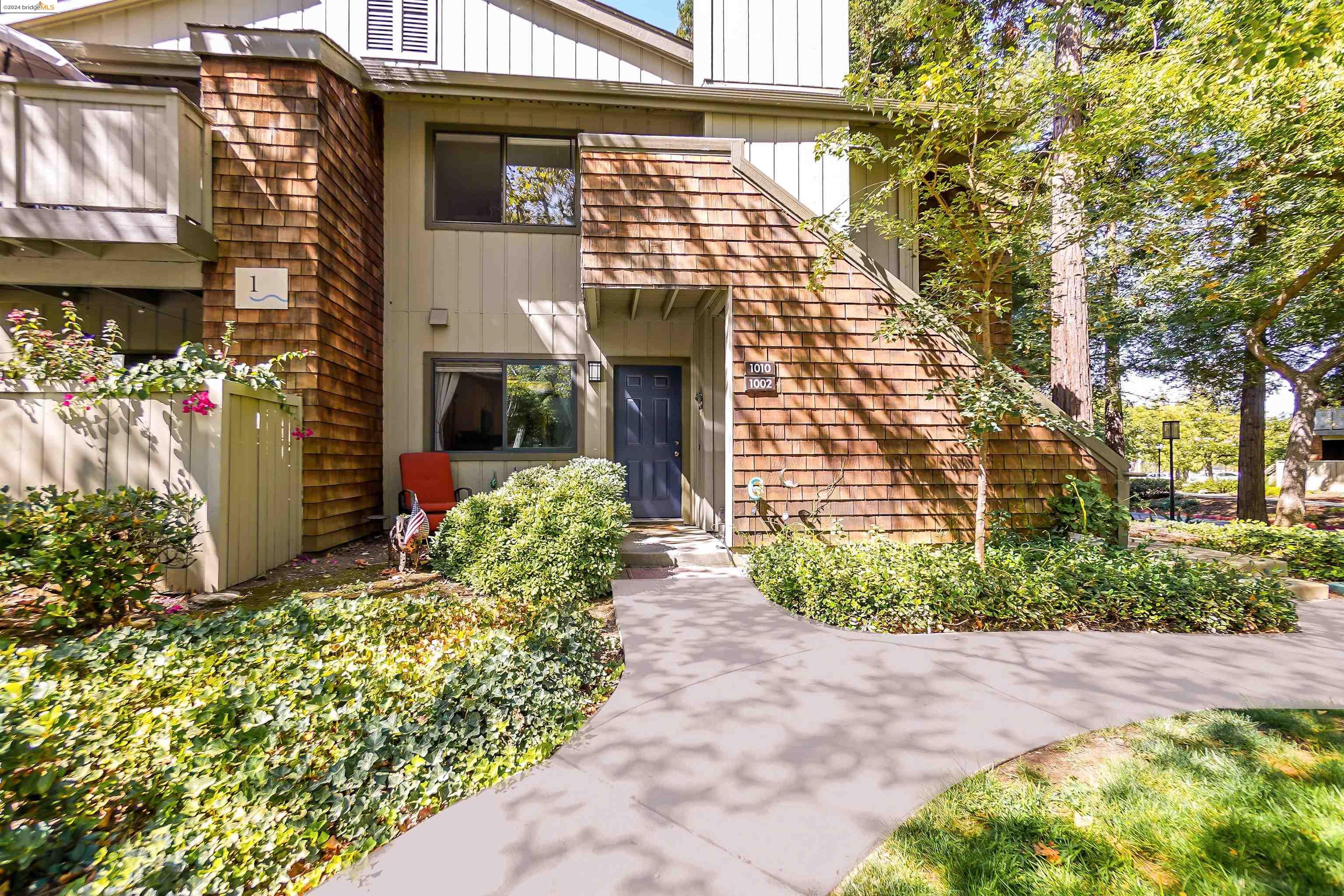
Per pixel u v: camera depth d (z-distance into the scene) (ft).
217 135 17.48
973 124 14.03
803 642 10.76
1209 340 32.65
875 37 37.19
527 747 6.96
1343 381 35.24
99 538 10.90
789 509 17.70
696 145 17.65
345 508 19.57
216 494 13.30
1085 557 14.15
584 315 23.45
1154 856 5.29
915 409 18.12
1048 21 14.40
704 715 7.86
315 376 17.67
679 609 12.75
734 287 17.72
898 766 6.66
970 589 12.09
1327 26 12.89
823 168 22.36
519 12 24.39
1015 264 16.30
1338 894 4.84
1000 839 5.43
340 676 7.32
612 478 18.16
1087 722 7.77
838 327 17.99
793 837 5.42
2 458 12.64
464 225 22.93
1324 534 18.83
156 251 16.57
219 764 5.74
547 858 5.09
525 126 23.09
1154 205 18.35
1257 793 6.17
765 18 22.79
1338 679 9.27
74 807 5.11
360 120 20.76
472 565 14.03
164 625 9.38
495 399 23.12
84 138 15.52
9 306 20.38
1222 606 11.92
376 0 23.72
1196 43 16.07
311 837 5.29
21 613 10.89
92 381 12.95
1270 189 20.20
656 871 4.94
